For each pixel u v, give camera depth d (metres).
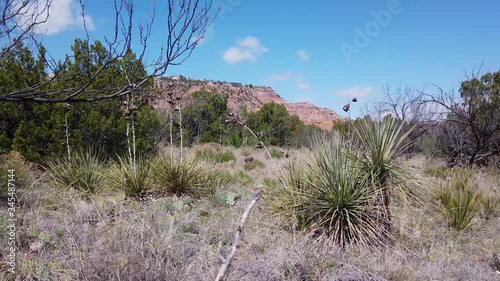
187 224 4.49
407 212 5.00
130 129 9.60
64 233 3.89
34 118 8.86
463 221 5.14
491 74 12.56
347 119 5.22
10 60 8.46
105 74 7.55
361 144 4.79
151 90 6.86
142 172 6.49
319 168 4.77
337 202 4.43
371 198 4.54
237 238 1.55
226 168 10.41
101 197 5.67
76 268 3.10
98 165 7.39
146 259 3.04
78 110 9.23
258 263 3.51
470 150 12.11
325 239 4.29
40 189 5.58
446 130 12.70
